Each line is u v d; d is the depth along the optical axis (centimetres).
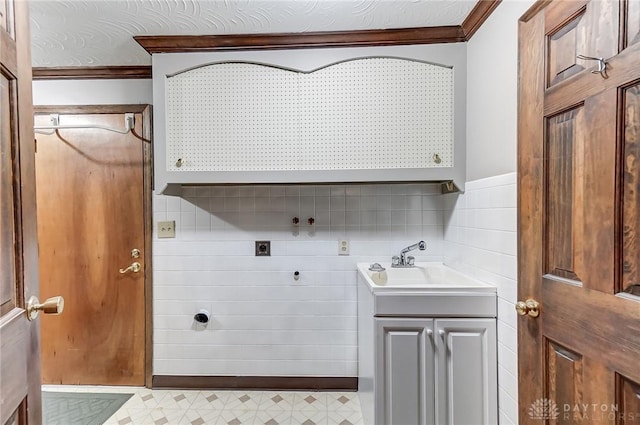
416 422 142
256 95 170
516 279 124
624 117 78
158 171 170
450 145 167
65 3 138
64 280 207
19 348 81
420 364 142
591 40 87
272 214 208
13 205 81
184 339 208
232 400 195
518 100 117
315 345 208
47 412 183
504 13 131
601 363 84
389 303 143
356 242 206
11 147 80
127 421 176
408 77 167
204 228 208
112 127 204
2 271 76
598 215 85
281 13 148
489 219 143
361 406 185
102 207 206
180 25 156
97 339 207
